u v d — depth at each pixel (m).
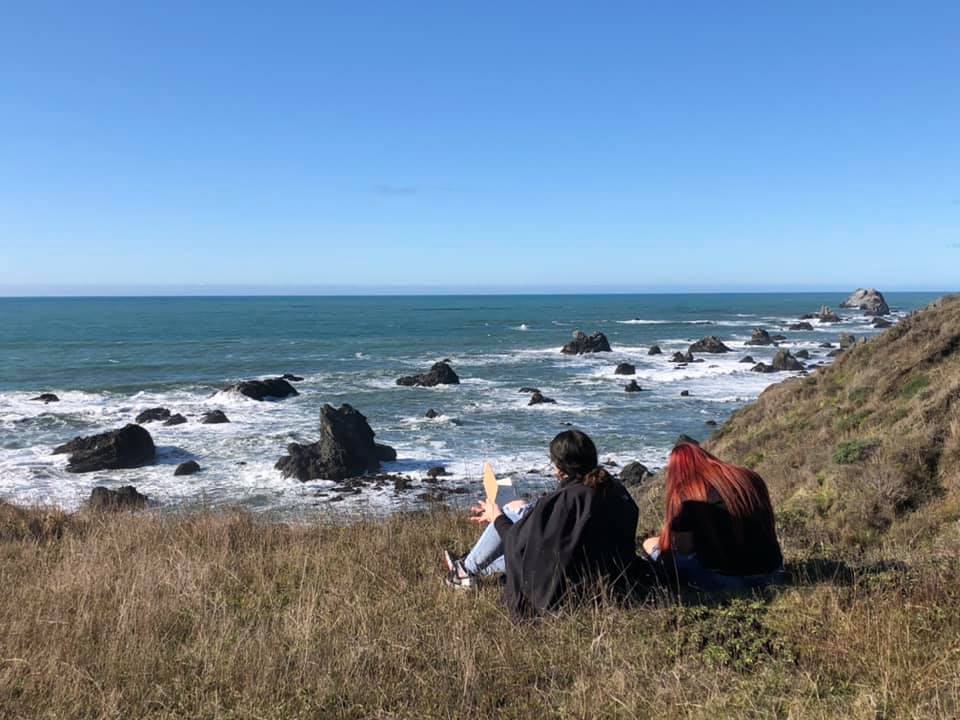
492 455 27.48
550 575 4.60
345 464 24.58
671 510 4.95
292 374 54.25
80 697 3.93
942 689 3.48
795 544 6.48
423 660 4.23
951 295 17.34
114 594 5.77
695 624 4.36
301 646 4.39
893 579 4.91
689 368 57.19
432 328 113.88
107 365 60.62
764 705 3.47
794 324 107.25
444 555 5.94
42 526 10.51
